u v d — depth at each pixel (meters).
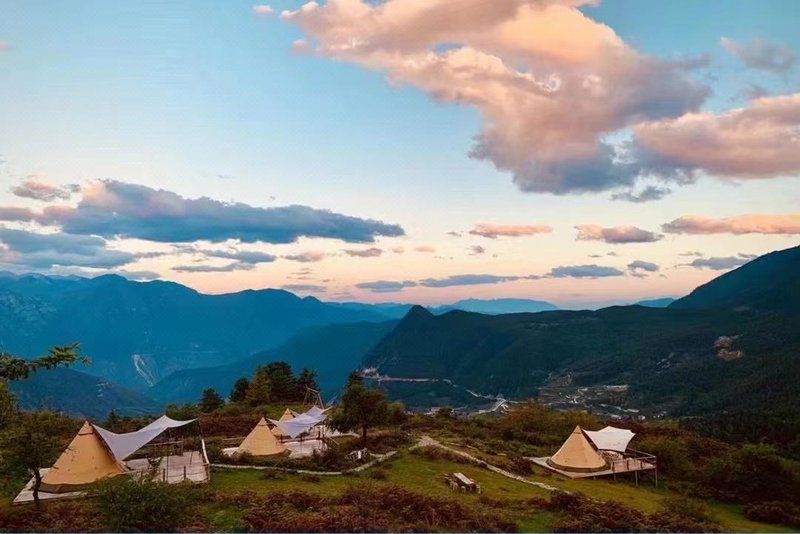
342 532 27.52
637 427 73.31
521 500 36.72
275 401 105.56
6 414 25.38
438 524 30.11
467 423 75.69
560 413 80.81
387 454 51.47
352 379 76.94
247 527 28.16
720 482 48.28
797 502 44.75
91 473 38.75
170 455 48.84
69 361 15.36
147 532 26.17
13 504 34.75
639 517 33.19
